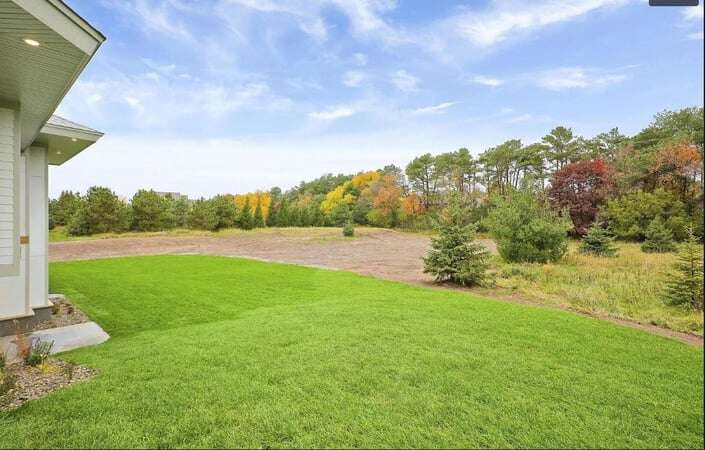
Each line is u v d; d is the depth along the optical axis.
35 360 3.92
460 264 9.79
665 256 14.19
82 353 4.43
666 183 22.94
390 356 4.07
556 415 2.86
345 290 9.29
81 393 3.13
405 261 16.89
